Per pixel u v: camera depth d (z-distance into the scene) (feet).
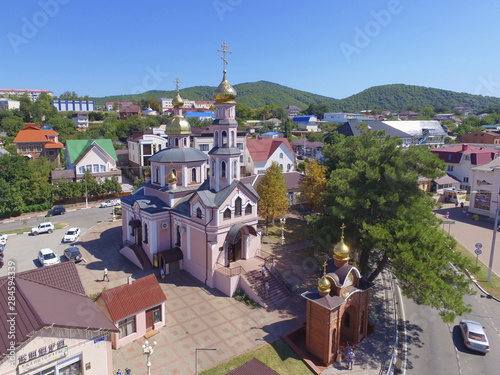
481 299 123.13
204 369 85.46
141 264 137.59
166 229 139.64
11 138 410.31
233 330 100.94
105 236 174.70
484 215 223.30
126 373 81.66
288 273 135.95
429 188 276.41
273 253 153.48
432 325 108.27
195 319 105.70
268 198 167.94
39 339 62.69
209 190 131.95
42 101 570.46
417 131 435.94
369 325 103.91
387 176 109.50
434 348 97.04
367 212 115.34
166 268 132.67
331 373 86.28
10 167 224.53
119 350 91.56
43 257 140.87
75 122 533.14
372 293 127.03
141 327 96.89
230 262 132.36
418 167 113.29
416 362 91.15
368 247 112.16
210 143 289.74
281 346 94.94
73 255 143.02
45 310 67.26
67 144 288.92
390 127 416.26
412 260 92.89
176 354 90.63
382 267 116.67
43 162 256.52
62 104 644.69
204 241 125.80
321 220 126.00
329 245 119.75
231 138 131.64
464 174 283.59
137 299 96.48
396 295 126.41
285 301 116.78
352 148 150.20
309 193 185.16
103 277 129.59
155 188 148.97
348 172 120.16
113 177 258.78
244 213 132.16
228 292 118.83
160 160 144.56
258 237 139.54
